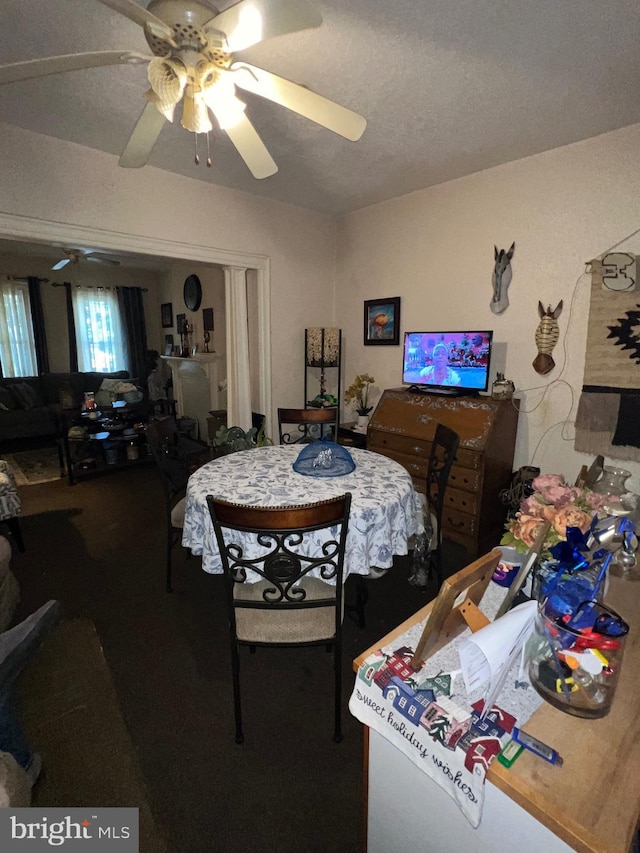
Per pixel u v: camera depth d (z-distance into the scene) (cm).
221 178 290
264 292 344
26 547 277
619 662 72
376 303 353
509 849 67
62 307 618
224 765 139
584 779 63
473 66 166
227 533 159
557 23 143
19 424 517
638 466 230
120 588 234
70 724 152
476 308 293
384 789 85
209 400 507
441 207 302
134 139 154
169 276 638
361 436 344
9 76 116
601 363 236
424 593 228
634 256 221
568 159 238
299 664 182
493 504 265
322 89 182
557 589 83
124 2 97
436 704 75
